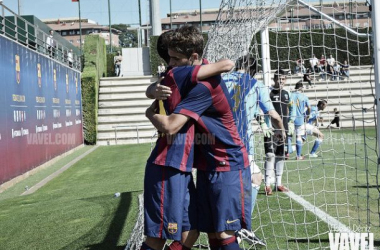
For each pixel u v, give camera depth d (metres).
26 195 10.98
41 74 16.56
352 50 28.14
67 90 21.66
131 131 26.84
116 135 26.22
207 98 3.52
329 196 7.89
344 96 22.44
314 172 11.04
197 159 3.71
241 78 5.16
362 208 6.84
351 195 7.89
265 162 8.02
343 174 10.55
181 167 3.51
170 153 3.53
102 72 33.62
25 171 14.04
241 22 5.95
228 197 3.60
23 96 14.05
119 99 28.88
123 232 6.27
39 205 9.34
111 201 8.80
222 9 6.20
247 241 5.23
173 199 3.51
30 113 14.84
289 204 7.36
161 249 3.67
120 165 15.32
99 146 24.95
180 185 3.54
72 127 22.61
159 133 3.64
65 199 9.76
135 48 38.59
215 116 3.61
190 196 3.69
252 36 5.93
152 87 3.71
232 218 3.61
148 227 3.55
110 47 40.62
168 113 3.57
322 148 16.16
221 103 3.57
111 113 27.88
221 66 3.49
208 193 3.66
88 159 18.34
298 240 5.42
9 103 12.60
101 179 12.47
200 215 3.72
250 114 5.38
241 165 3.66
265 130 6.26
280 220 6.36
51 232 6.85
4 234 7.09
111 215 7.42
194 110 3.50
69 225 7.15
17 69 13.49
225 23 6.59
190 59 3.66
